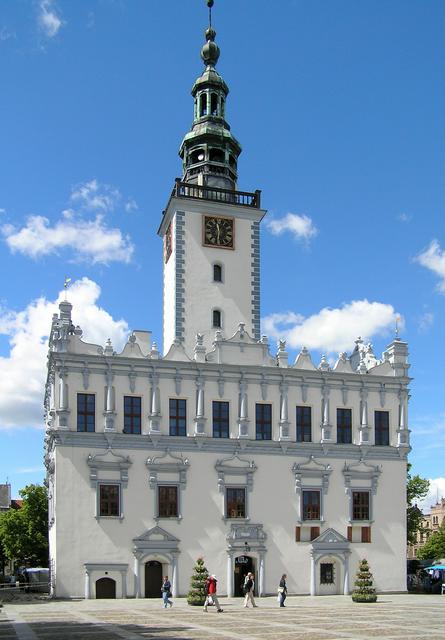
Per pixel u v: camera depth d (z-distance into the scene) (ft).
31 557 299.99
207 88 254.06
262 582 202.18
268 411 214.07
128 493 196.85
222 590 199.52
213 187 237.66
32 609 162.91
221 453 206.59
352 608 165.17
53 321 207.82
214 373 209.97
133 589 192.54
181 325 227.40
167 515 198.80
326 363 220.84
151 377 204.74
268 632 115.65
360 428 219.41
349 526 213.46
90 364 200.85
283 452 211.82
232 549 201.26
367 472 217.56
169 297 239.50
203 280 232.32
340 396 220.43
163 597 175.22
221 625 127.24
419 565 285.02
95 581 190.49
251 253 238.89
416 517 298.56
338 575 210.38
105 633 115.34
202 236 234.79
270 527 206.49
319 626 124.77
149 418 202.49
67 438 195.00
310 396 217.77
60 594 187.42
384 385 224.33
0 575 325.01
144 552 194.18
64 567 188.75
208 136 247.09
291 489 210.59
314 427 216.33
